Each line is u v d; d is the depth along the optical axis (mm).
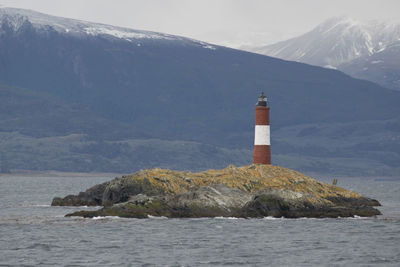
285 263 197125
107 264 194250
